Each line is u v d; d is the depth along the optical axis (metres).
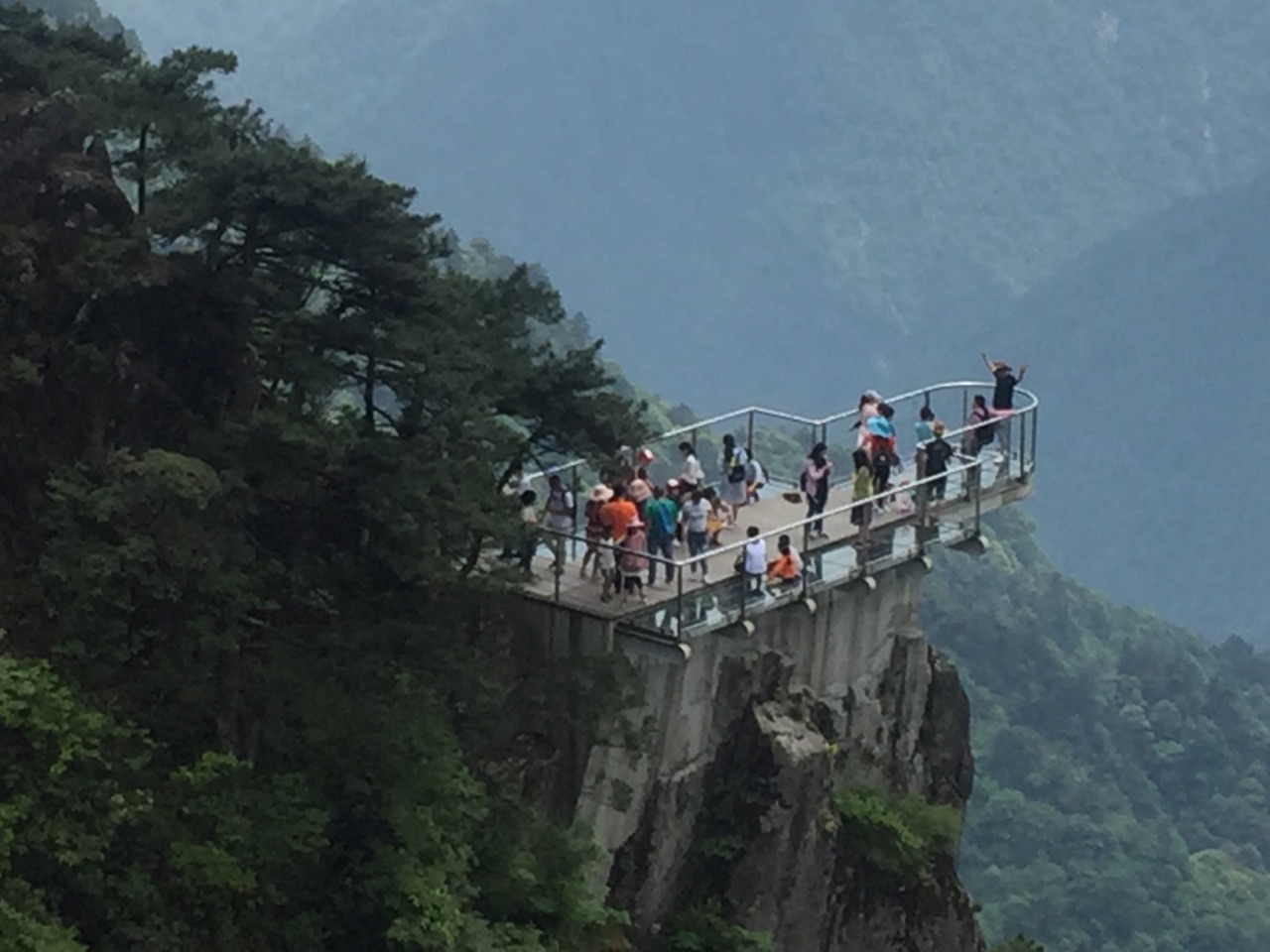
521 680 39.84
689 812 41.88
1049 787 151.50
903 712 47.31
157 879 31.95
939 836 45.91
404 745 35.12
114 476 33.84
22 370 34.56
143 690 34.06
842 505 46.62
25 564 34.25
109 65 41.34
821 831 43.41
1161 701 171.00
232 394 37.88
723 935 41.22
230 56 39.50
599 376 39.66
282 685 35.56
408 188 37.12
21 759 30.66
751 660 42.34
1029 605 177.25
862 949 45.38
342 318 37.84
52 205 36.31
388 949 34.38
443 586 37.25
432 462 36.53
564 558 40.97
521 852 37.06
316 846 33.53
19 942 28.16
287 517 37.41
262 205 36.31
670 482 42.84
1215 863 150.25
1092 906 137.62
